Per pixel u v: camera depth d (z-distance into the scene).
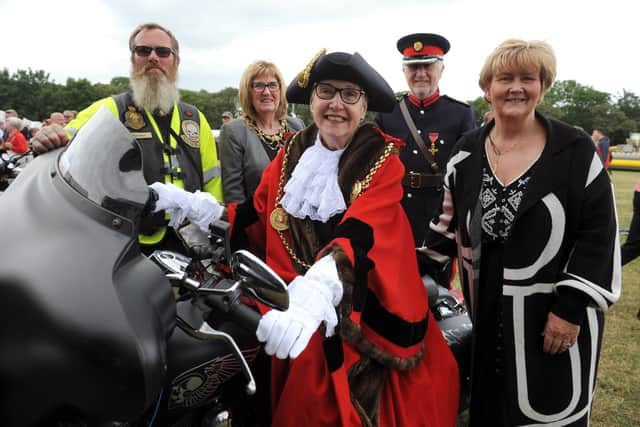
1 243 1.16
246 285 1.33
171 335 1.36
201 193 2.06
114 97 2.70
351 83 1.85
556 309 1.85
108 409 1.09
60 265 1.10
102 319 1.06
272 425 1.78
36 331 1.05
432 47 3.69
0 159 2.09
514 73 1.91
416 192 3.73
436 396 1.91
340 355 1.67
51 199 1.27
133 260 1.25
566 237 1.90
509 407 1.98
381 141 1.91
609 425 2.81
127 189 1.35
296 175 1.95
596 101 73.88
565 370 1.93
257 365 1.89
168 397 1.51
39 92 68.75
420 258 2.39
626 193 14.72
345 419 1.60
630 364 3.46
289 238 1.93
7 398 1.08
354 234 1.69
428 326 2.03
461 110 3.82
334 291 1.54
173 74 2.72
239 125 3.29
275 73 3.30
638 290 5.00
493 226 1.99
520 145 1.98
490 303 2.03
